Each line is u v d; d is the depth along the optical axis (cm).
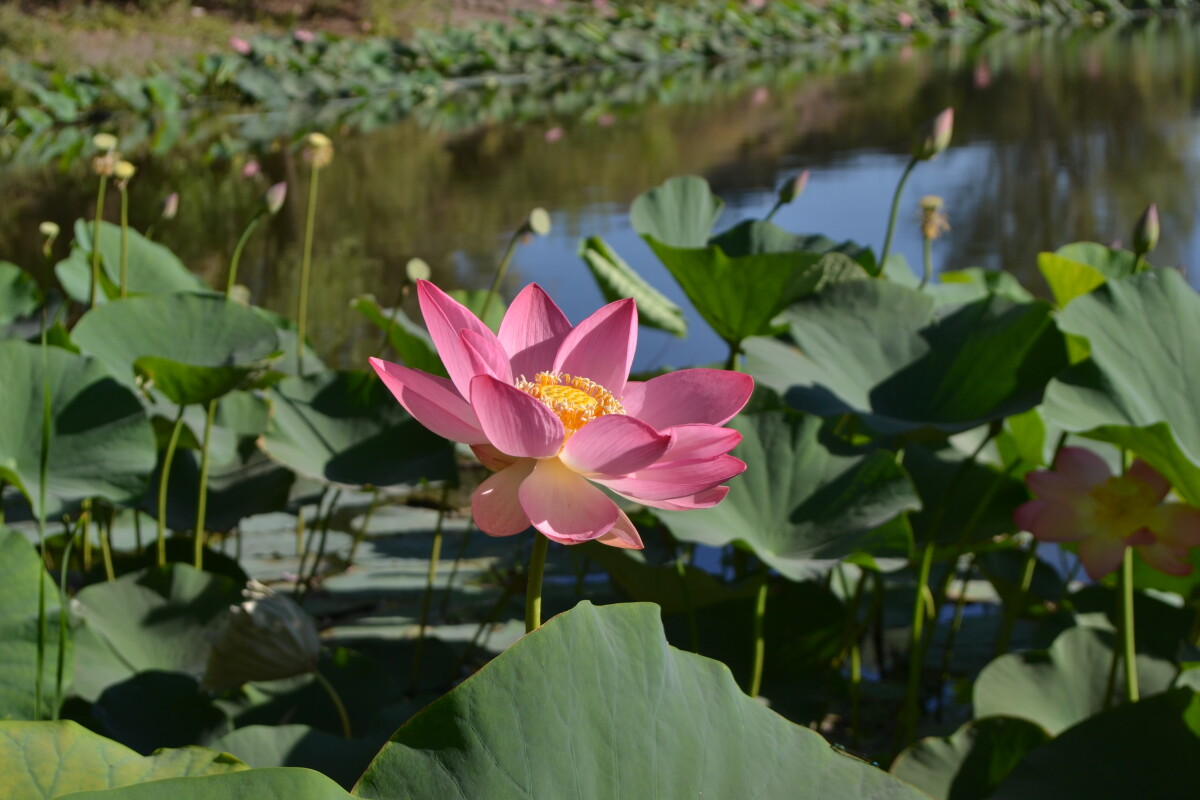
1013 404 409
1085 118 1427
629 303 354
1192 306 403
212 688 390
